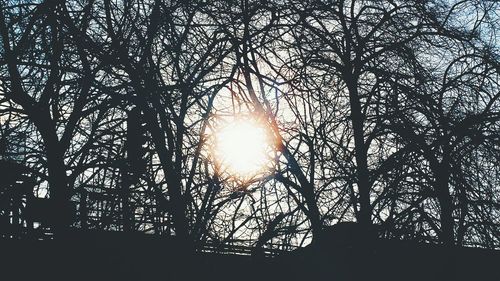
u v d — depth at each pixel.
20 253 13.30
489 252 14.37
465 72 15.48
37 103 13.96
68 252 13.23
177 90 13.70
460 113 14.72
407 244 14.09
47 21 13.66
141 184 13.30
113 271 13.38
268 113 14.50
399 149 14.27
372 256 14.16
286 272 14.41
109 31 13.81
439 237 13.99
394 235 13.94
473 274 14.41
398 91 14.77
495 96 15.20
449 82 15.14
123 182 13.33
